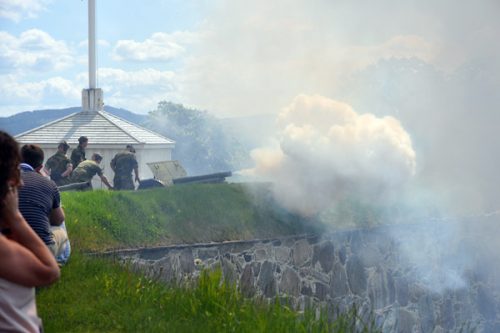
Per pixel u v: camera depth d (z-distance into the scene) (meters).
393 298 21.08
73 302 10.13
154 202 17.44
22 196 10.22
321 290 19.33
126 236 16.11
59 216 10.88
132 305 10.00
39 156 10.80
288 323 9.01
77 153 20.44
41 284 4.97
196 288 10.59
